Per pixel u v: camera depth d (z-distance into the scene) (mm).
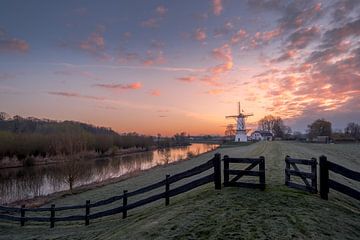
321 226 7824
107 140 81812
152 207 13328
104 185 30938
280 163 23328
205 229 8008
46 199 25484
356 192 9453
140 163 58812
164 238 7965
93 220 15641
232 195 10609
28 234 14531
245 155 41438
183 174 11961
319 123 118938
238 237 7254
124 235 9539
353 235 7625
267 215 8539
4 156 56938
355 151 46031
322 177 10320
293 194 10555
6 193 29719
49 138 64812
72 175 32062
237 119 117812
